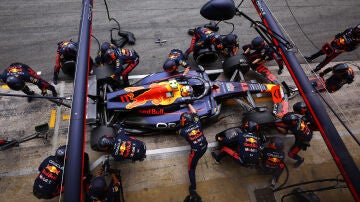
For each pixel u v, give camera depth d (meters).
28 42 8.08
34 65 7.62
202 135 5.57
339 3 10.70
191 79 6.55
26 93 6.70
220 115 7.18
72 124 3.32
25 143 6.24
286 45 4.16
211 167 6.36
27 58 7.74
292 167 6.59
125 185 5.90
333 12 10.34
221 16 3.95
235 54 7.49
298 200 5.99
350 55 9.18
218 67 8.18
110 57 6.23
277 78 8.16
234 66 7.16
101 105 6.20
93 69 6.71
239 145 5.52
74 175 2.99
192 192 5.73
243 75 7.95
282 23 9.70
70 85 7.31
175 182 6.06
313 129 6.32
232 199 6.01
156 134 6.62
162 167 6.21
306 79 3.89
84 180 5.27
